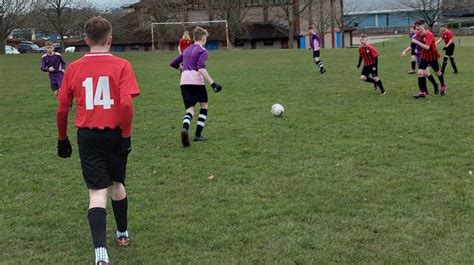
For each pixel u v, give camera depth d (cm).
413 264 414
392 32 9650
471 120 962
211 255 441
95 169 406
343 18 7944
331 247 449
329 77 1831
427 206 538
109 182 412
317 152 769
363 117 1028
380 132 887
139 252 449
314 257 431
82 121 409
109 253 448
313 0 6831
